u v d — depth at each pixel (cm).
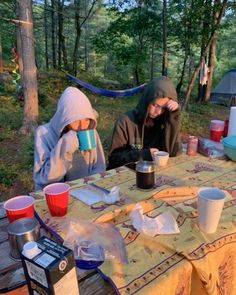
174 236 96
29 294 71
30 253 66
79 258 86
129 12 1108
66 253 66
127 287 76
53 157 149
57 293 63
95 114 169
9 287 77
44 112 657
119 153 184
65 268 65
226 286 101
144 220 103
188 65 1241
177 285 83
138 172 130
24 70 495
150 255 88
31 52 486
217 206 95
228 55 2184
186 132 623
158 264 84
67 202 110
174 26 944
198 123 715
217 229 102
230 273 101
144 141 205
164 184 138
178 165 165
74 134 148
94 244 91
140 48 1200
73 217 107
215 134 198
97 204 117
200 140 195
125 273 81
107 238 95
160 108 186
